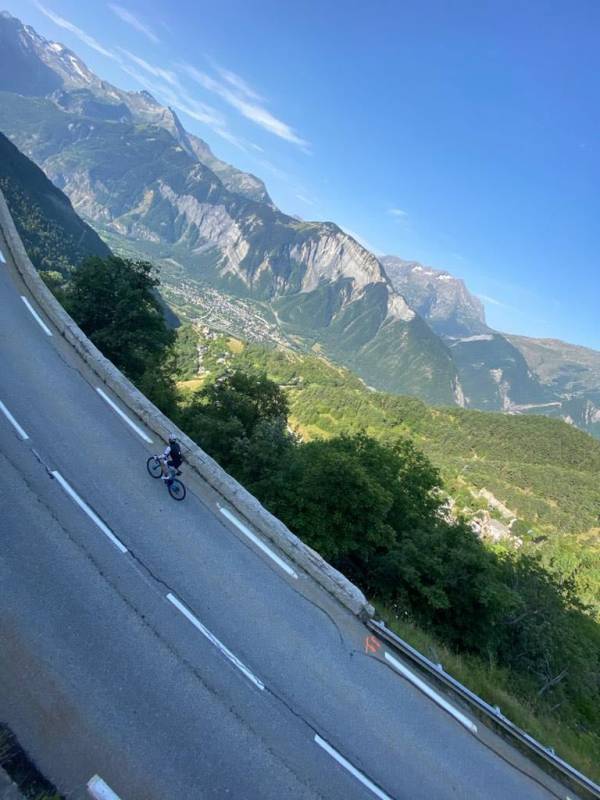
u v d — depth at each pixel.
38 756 7.90
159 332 39.62
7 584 10.30
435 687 13.47
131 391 19.23
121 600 11.24
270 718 10.37
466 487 154.62
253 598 13.16
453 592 23.95
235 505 16.27
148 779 8.32
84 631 10.15
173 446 15.18
